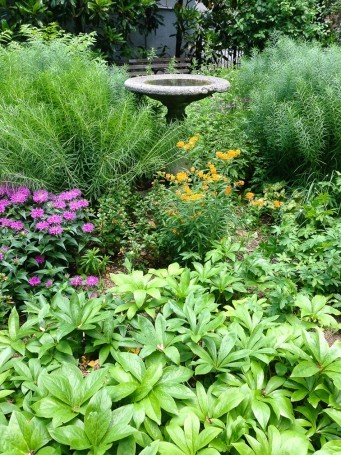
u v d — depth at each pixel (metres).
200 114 5.33
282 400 1.76
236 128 4.82
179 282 2.55
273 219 4.09
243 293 2.79
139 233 3.45
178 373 1.80
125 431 1.49
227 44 8.96
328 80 4.39
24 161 3.70
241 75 5.75
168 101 4.36
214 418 1.65
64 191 3.74
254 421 1.64
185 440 1.53
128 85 4.41
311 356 1.90
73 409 1.61
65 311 2.03
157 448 1.45
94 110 4.09
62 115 4.08
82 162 3.94
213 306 2.14
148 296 2.28
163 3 9.45
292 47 5.81
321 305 2.45
